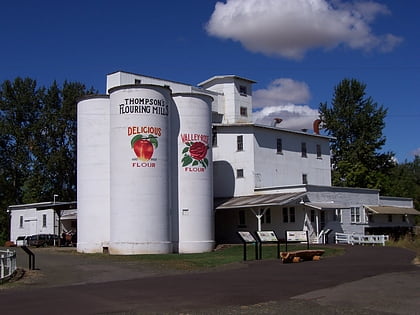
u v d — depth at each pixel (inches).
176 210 1409.9
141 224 1298.0
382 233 1914.4
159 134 1344.7
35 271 891.4
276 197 1606.8
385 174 2817.4
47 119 2704.2
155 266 960.3
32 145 2672.2
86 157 1433.3
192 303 510.6
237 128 1844.2
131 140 1317.7
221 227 1811.0
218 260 1041.5
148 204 1307.8
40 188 2672.2
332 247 1320.1
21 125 2765.7
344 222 1737.2
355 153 2758.4
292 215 1609.3
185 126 1443.2
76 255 1286.9
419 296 522.9
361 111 2861.7
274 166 1884.8
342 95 2893.7
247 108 2304.4
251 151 1813.5
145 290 615.8
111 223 1330.0
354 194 1809.8
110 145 1358.3
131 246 1290.6
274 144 1905.8
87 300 543.8
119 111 1336.1
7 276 764.0
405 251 1165.7
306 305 486.6
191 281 701.3
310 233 1577.3
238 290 595.8
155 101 1346.0
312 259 989.8
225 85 2267.5
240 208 1628.9
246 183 1803.6
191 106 1453.0
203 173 1451.8
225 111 2252.7
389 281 640.4
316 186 1652.3
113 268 938.7
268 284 644.1
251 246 1457.9
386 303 486.9
